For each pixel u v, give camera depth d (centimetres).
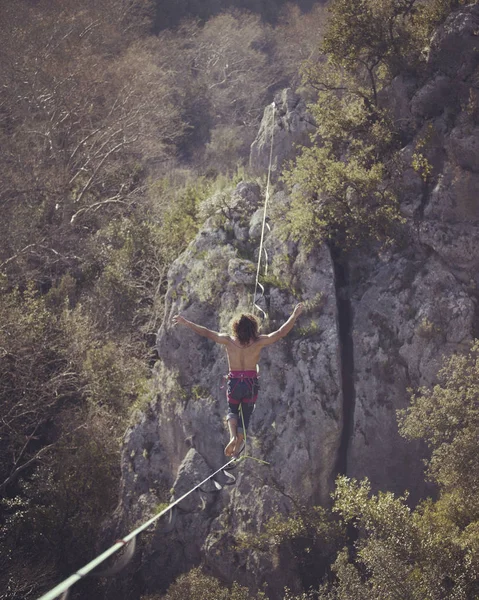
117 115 4531
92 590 2473
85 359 2903
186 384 2494
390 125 2306
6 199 3925
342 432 2181
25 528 2589
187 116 5947
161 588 2338
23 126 4250
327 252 2283
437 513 1731
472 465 1658
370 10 2297
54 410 3053
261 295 2316
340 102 2438
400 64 2325
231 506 2231
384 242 2242
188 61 6369
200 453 2398
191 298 2519
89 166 4431
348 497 1762
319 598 1775
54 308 3322
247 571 2134
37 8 5088
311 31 6562
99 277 3678
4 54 4381
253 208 2612
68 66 4488
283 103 2708
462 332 2044
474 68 2156
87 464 2670
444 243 2109
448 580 1600
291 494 2138
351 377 2191
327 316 2219
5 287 3016
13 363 2728
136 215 4066
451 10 2319
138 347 3158
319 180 2270
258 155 2772
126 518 2495
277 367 2233
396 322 2131
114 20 5688
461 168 2106
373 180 2177
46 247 3641
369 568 1670
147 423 2600
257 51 6681
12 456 2928
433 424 1759
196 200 3269
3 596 2272
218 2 7331
